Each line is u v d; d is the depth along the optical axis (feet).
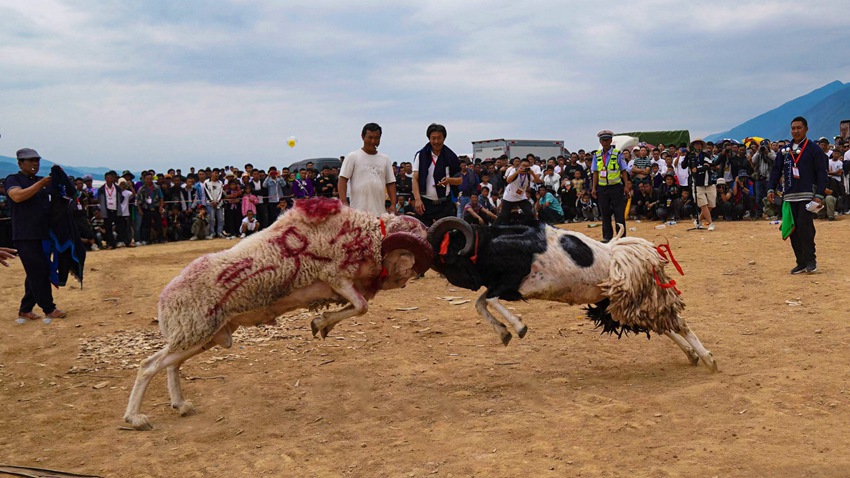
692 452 15.05
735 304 29.78
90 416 19.98
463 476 14.61
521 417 18.03
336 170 69.10
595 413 17.85
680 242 50.14
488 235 20.71
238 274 18.72
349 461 15.84
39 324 30.91
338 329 28.81
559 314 29.91
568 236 21.06
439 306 32.53
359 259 19.67
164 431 18.49
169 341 18.81
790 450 14.92
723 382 19.97
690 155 56.44
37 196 30.89
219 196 72.18
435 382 21.86
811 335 24.14
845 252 40.34
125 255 57.36
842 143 71.00
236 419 19.31
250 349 26.23
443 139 33.96
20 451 17.33
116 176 65.36
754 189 62.49
